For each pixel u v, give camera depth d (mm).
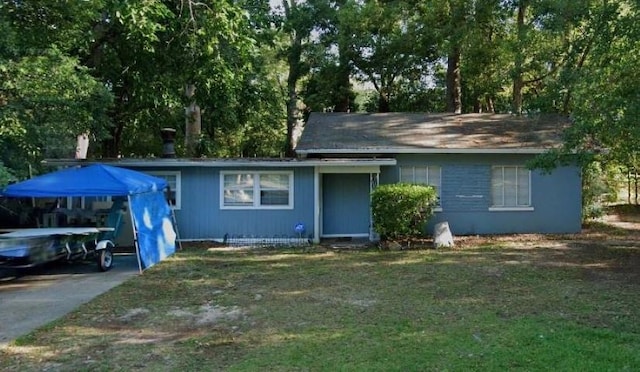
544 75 20391
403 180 16078
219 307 7805
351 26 26656
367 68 28859
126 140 28562
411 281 9375
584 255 12047
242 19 15258
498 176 16234
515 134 17078
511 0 21266
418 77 30344
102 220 12516
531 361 5117
